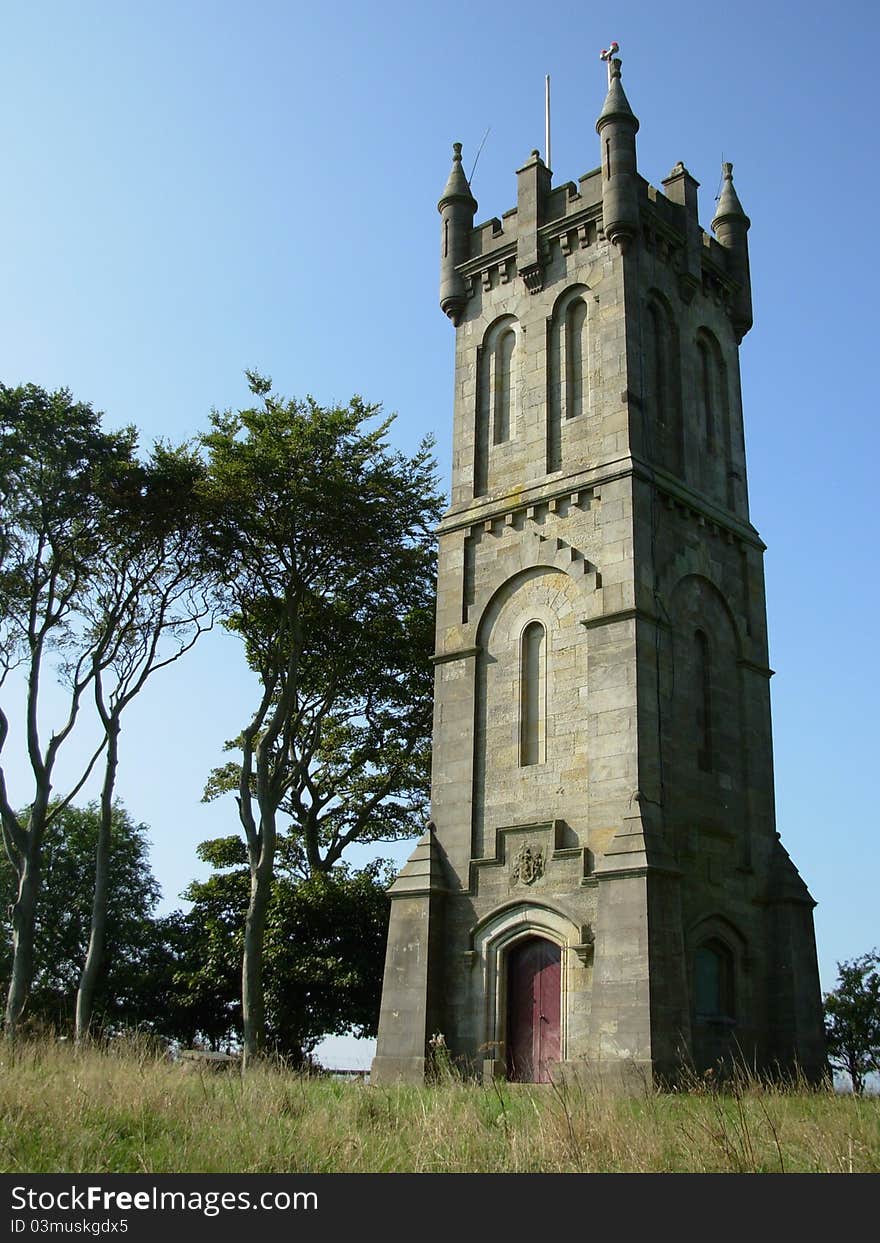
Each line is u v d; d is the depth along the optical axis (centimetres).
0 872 5431
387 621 4178
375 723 4628
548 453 3216
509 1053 2777
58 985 5353
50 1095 1498
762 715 3216
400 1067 2828
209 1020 4250
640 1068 2402
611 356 3155
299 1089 1925
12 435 3459
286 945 3750
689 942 2711
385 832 4794
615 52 3400
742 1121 1359
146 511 3594
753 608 3309
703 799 2912
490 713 3094
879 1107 1703
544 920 2769
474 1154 1306
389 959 2984
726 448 3462
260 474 3544
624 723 2767
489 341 3528
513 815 2939
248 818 3519
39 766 3494
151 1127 1430
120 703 3672
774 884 3031
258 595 3809
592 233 3319
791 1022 2877
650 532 2981
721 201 3791
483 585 3225
